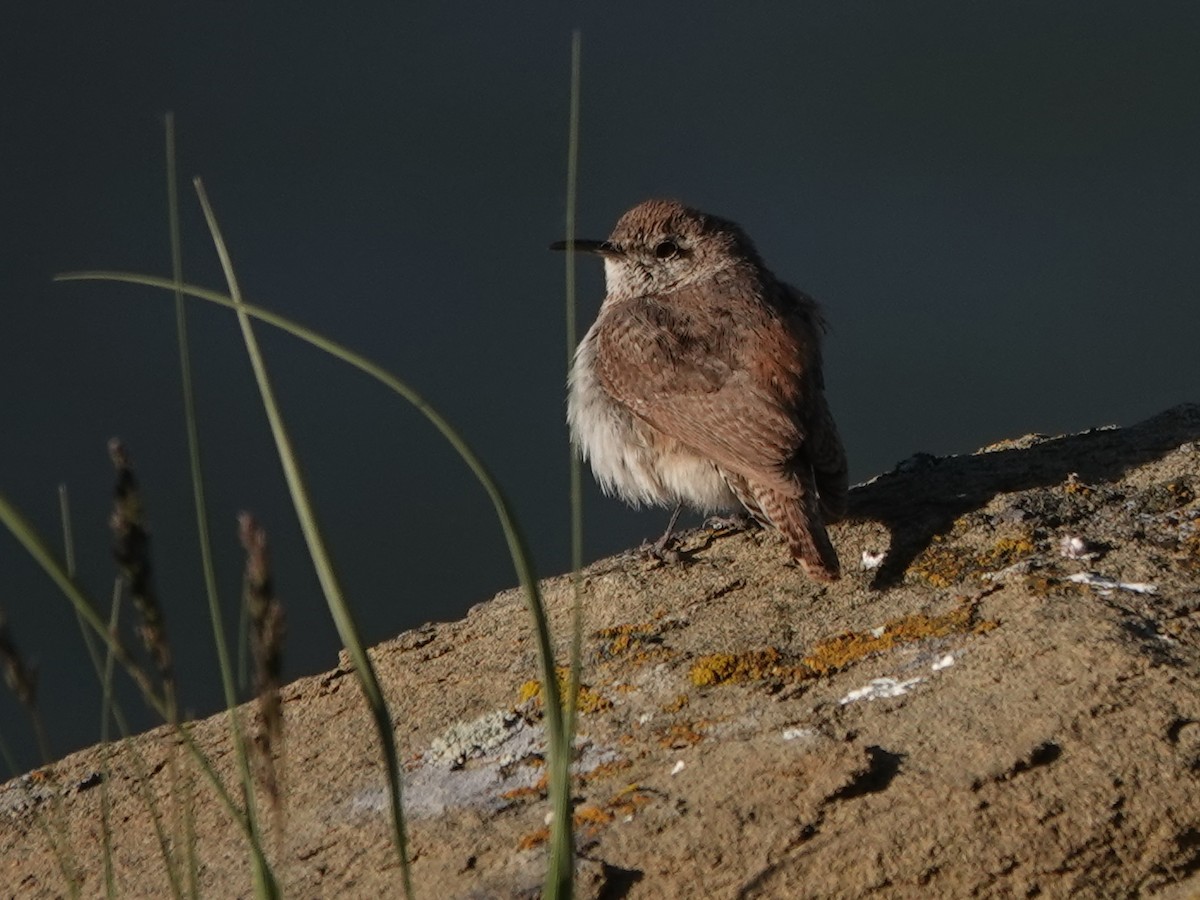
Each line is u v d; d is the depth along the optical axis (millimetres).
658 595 9398
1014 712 7105
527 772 7590
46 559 5238
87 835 7930
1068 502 9680
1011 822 6453
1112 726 6879
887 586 9000
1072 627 7773
